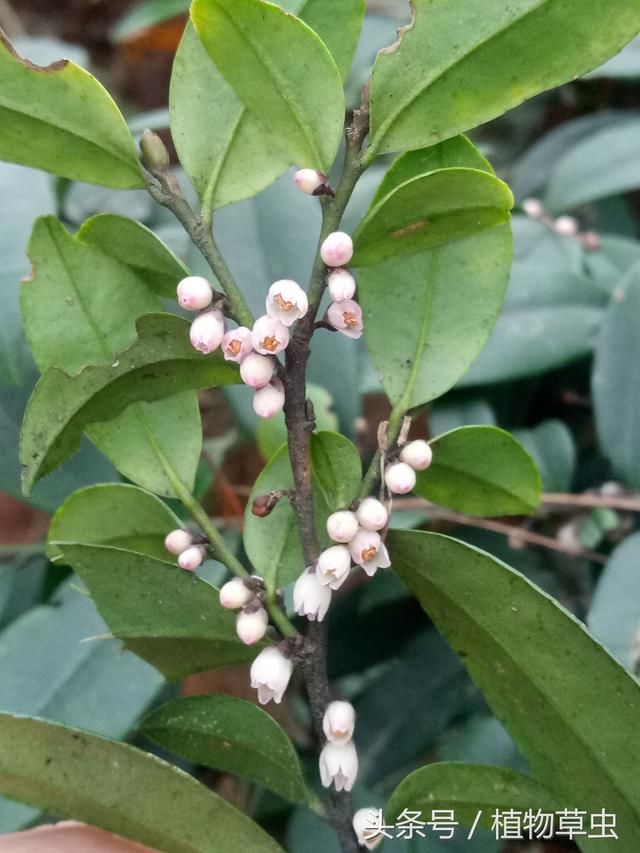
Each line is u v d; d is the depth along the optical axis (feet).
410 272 0.26
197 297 0.21
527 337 0.41
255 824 0.25
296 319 0.22
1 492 0.44
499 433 0.25
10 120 0.22
